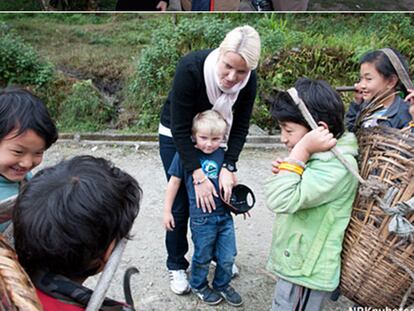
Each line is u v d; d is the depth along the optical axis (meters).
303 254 1.88
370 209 1.73
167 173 2.60
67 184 1.12
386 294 1.79
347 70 5.51
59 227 1.07
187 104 2.27
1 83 5.25
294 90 1.74
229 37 2.14
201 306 2.72
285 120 1.80
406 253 1.68
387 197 1.66
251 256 3.16
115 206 1.13
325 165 1.76
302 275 1.89
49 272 1.11
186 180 2.44
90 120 5.09
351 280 1.84
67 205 1.09
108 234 1.12
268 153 4.50
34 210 1.10
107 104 5.21
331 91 1.78
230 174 2.41
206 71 2.21
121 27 6.20
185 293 2.78
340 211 1.81
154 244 3.25
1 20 6.12
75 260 1.10
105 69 5.59
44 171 1.19
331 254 1.84
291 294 1.96
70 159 1.22
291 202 1.76
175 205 2.57
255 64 2.15
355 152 1.81
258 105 5.05
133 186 1.21
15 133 1.57
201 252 2.49
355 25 6.18
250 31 2.13
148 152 4.48
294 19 6.21
